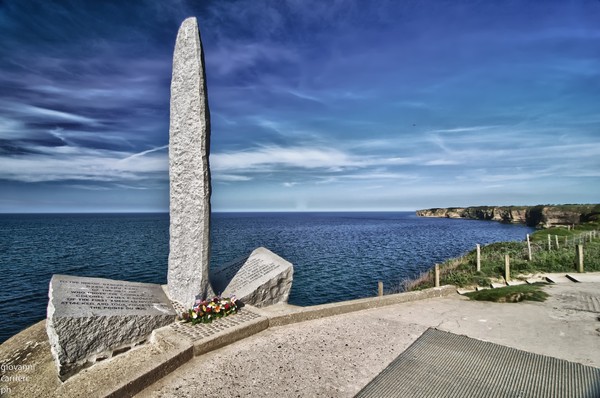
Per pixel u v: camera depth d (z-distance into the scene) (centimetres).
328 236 5681
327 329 677
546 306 841
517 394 421
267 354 562
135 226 8569
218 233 6322
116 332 587
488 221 12781
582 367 493
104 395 420
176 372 506
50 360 585
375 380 466
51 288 607
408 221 13325
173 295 788
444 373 483
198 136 761
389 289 1872
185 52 777
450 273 1756
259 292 848
